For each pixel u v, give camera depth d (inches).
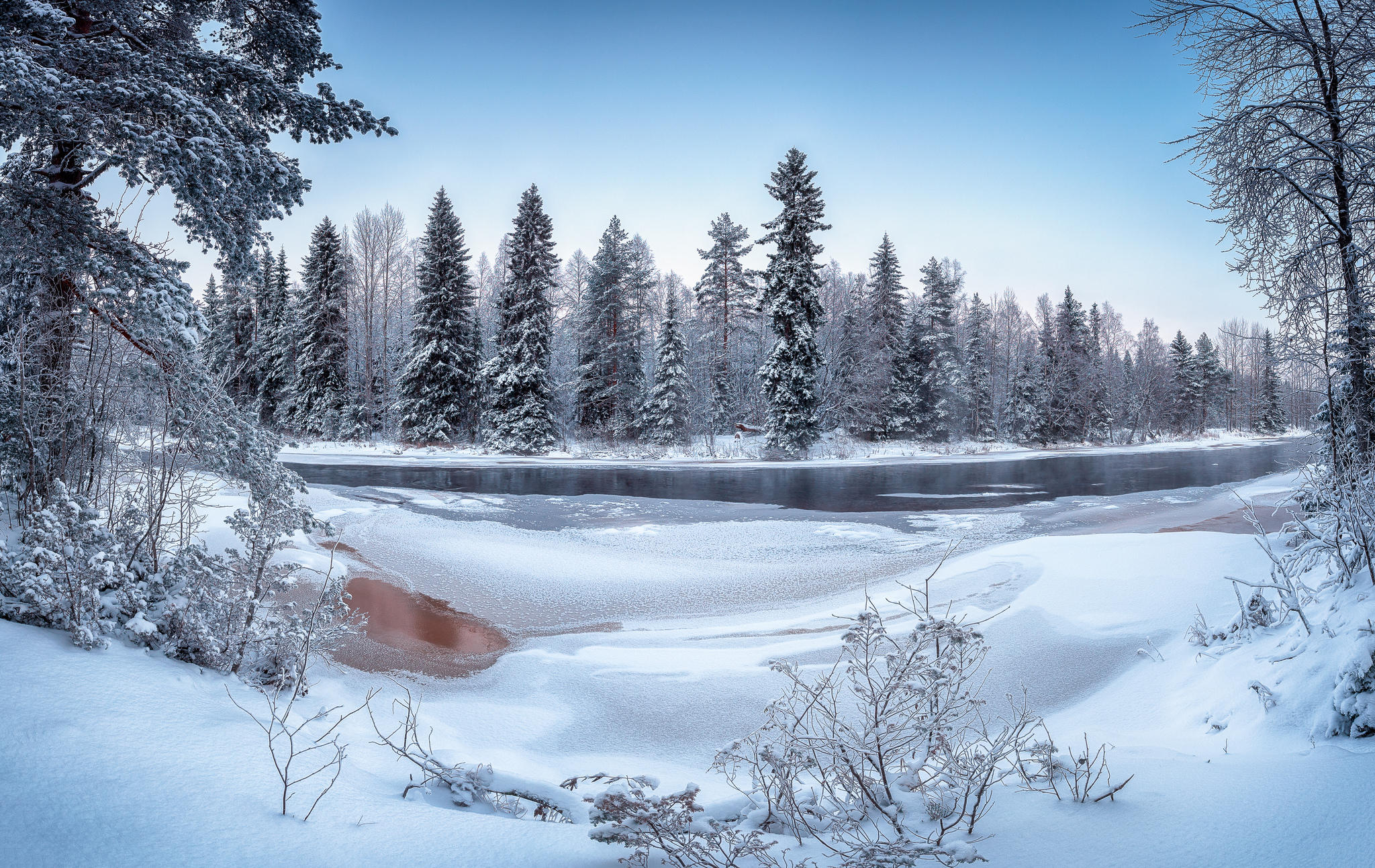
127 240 297.1
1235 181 322.0
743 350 1984.5
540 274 1502.2
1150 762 154.3
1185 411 2891.2
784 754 129.3
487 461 1279.5
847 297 2182.6
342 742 170.9
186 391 280.2
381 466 1147.3
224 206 301.6
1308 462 318.0
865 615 130.1
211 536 419.8
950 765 120.7
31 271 288.4
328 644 285.0
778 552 496.1
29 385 277.7
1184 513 657.6
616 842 105.3
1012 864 98.7
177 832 107.2
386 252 1851.6
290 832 110.6
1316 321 303.3
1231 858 99.6
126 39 347.6
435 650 294.5
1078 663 273.7
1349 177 307.3
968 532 573.0
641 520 633.6
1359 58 307.6
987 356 2341.3
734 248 1734.7
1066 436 2242.9
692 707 238.7
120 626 209.9
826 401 1814.7
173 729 148.2
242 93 345.1
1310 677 183.3
